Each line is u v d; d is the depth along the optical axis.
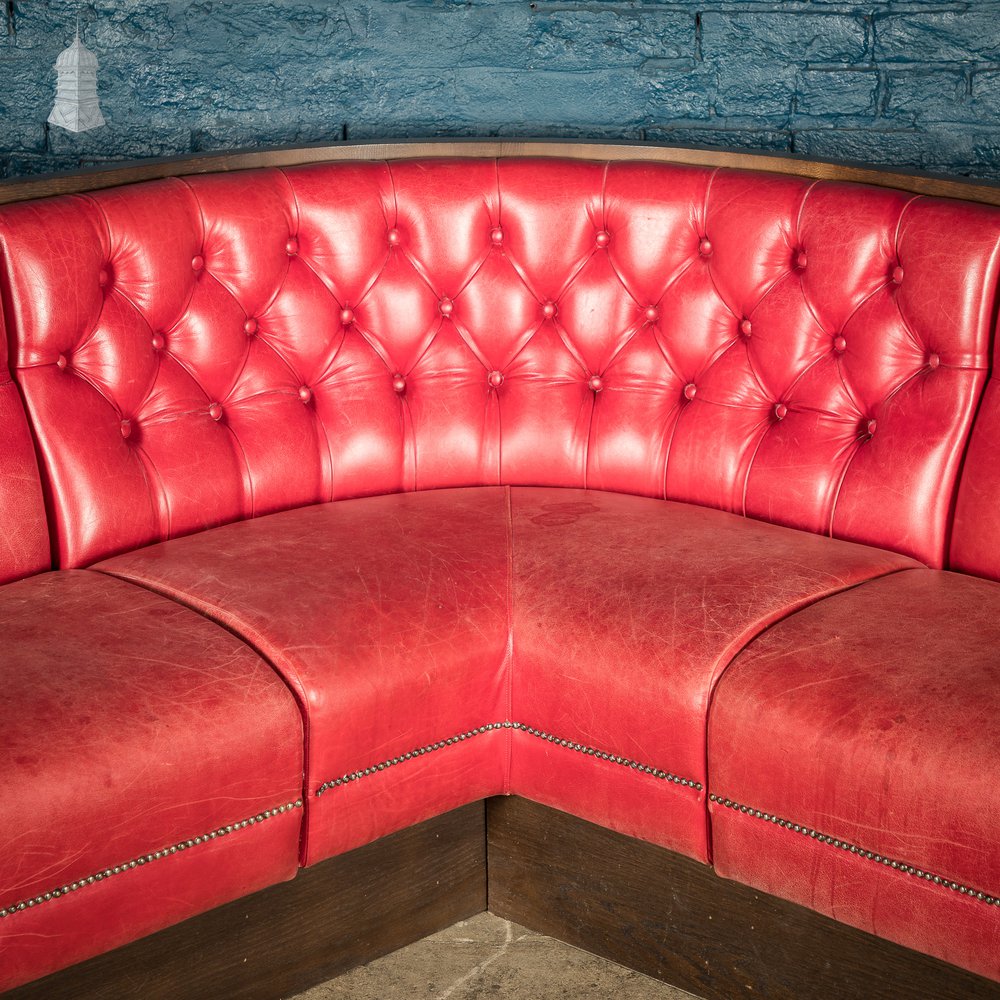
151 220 2.12
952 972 1.62
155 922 1.59
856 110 2.62
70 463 2.00
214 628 1.75
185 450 2.14
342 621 1.79
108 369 2.07
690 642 1.75
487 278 2.38
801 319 2.21
